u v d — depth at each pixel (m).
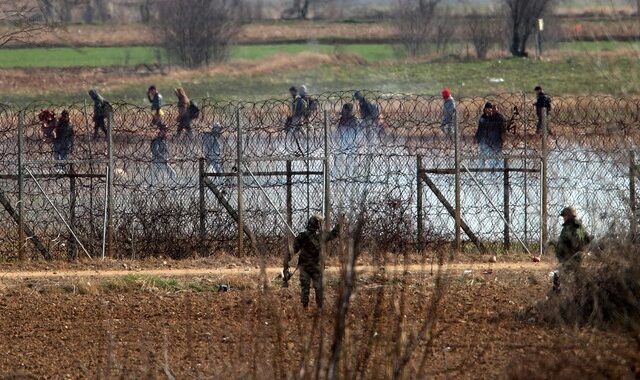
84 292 56.78
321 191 65.69
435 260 60.56
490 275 58.50
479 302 51.78
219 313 51.38
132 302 54.31
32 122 69.81
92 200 66.88
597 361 38.00
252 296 54.47
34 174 66.19
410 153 66.19
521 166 69.88
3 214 66.62
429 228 65.19
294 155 66.00
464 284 56.19
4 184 67.81
